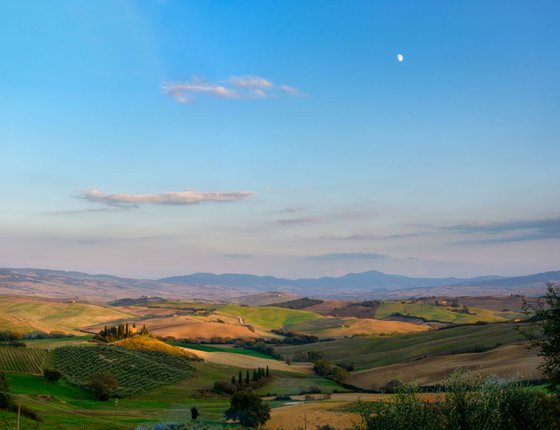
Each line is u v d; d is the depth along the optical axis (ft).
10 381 347.77
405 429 78.74
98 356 504.43
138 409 316.40
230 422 261.44
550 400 79.56
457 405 78.43
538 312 83.25
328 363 552.00
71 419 226.17
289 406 311.68
